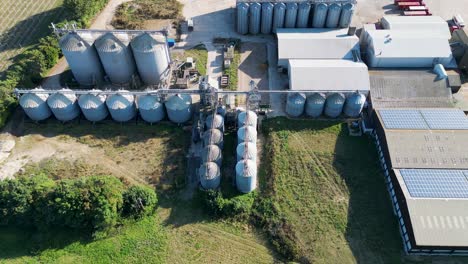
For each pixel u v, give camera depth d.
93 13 69.00
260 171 48.97
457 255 40.81
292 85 53.59
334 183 47.28
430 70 56.31
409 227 40.47
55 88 58.56
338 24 63.66
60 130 53.56
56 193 43.00
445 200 41.72
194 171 48.81
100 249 42.53
